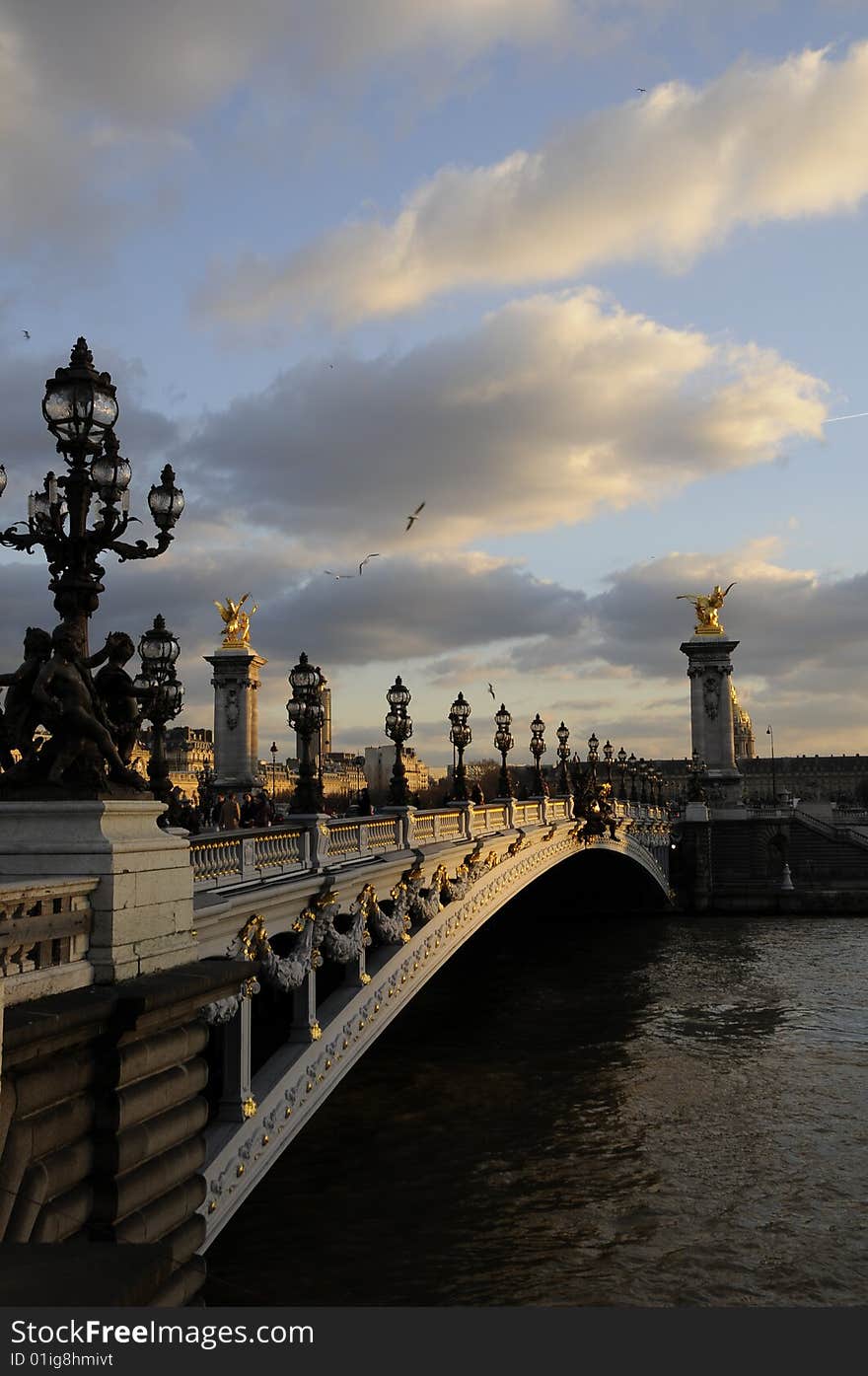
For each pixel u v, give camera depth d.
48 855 11.84
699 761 99.50
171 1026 12.43
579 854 68.94
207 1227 16.06
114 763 12.67
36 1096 10.32
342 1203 25.28
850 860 94.12
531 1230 23.86
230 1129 17.36
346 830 23.67
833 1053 39.50
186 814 17.45
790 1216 24.89
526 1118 31.83
